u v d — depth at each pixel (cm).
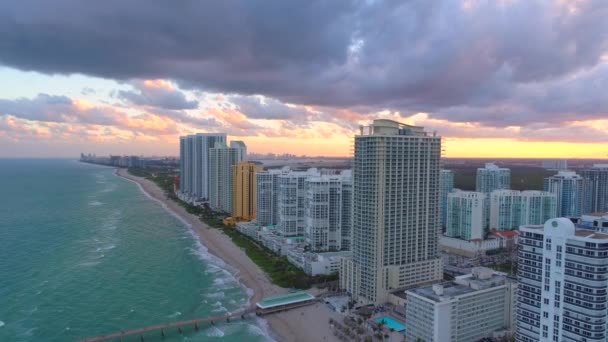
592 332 13388
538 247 14700
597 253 13162
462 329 19588
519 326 15450
